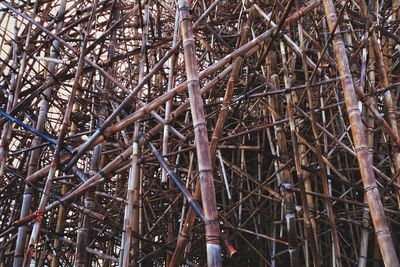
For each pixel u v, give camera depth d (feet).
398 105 20.74
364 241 17.13
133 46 24.08
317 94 21.22
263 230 24.12
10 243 20.43
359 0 15.83
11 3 19.90
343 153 22.04
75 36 22.82
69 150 14.42
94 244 24.79
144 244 22.53
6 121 16.34
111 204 23.62
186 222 12.95
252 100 23.43
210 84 14.46
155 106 13.79
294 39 20.75
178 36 15.71
